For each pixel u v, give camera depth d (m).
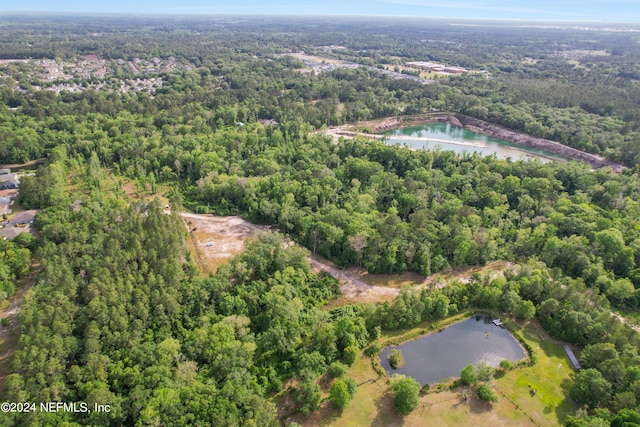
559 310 101.38
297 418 77.62
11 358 85.12
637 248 121.00
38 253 112.56
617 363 82.12
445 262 122.19
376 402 81.44
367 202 148.00
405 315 100.19
